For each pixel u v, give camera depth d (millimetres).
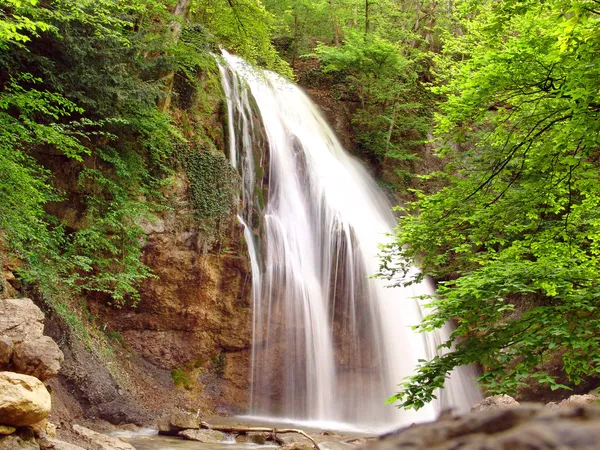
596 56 7820
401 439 716
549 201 9875
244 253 19766
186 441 12992
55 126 13352
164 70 17891
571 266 8688
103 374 13867
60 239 14641
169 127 17578
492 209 9570
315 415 20609
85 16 14141
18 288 12508
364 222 25516
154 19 21625
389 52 30016
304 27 34625
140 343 17891
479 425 691
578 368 7953
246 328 19719
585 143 8031
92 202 16031
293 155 24688
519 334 7797
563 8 7559
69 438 10070
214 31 24375
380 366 22406
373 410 21594
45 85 14914
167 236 18188
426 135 32969
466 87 9656
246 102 23172
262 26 22781
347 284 23031
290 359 20672
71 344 13328
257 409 19641
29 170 13031
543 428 589
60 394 12352
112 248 15789
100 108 15242
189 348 18688
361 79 31703
